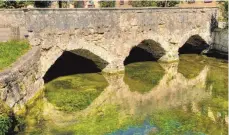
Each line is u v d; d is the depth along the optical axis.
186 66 33.12
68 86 24.75
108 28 27.05
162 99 23.73
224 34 35.81
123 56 28.91
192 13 34.53
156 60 34.22
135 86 26.44
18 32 22.22
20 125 17.38
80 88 24.61
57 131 17.75
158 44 31.97
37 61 22.31
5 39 22.00
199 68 32.66
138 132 18.19
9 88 17.00
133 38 29.16
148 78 28.59
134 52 36.38
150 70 30.92
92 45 26.31
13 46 21.62
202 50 38.09
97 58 27.59
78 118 19.62
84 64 30.30
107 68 28.23
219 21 38.94
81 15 25.09
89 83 25.89
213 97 24.55
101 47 26.98
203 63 34.50
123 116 20.25
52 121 18.91
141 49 35.94
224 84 27.97
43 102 21.52
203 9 35.75
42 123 18.52
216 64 34.25
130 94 24.50
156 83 27.56
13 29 22.11
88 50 26.20
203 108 22.16
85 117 19.80
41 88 22.88
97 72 28.81
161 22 31.30
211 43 37.22
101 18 26.41
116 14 27.36
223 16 39.12
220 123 19.88
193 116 20.69
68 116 19.80
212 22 37.31
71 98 22.52
